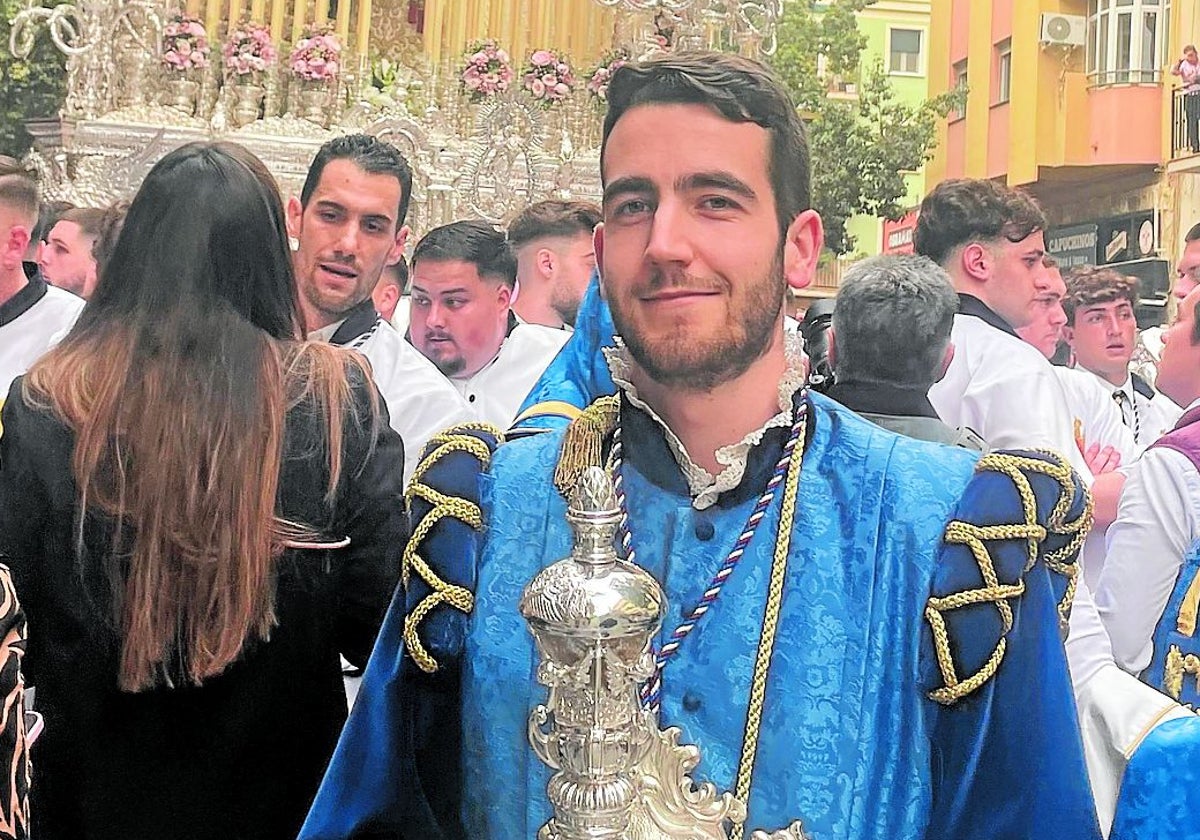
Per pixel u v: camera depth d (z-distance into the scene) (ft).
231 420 4.45
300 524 4.55
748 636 2.98
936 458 3.17
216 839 4.50
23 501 4.45
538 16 21.62
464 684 3.17
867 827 2.91
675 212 2.87
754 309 2.92
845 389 5.23
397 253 8.64
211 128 17.31
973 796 2.95
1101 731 3.90
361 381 4.80
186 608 4.39
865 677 2.95
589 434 3.22
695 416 3.10
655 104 2.91
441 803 3.27
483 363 8.69
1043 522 3.04
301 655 4.61
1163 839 3.41
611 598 2.70
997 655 2.90
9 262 8.38
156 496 4.38
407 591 3.27
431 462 3.37
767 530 3.08
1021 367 6.84
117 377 4.47
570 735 2.77
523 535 3.22
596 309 4.36
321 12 19.63
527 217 10.18
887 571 3.00
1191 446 6.18
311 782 4.67
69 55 17.17
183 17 18.10
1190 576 6.04
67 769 4.45
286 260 4.85
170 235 4.61
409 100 20.40
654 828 2.80
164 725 4.46
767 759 2.91
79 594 4.41
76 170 17.01
